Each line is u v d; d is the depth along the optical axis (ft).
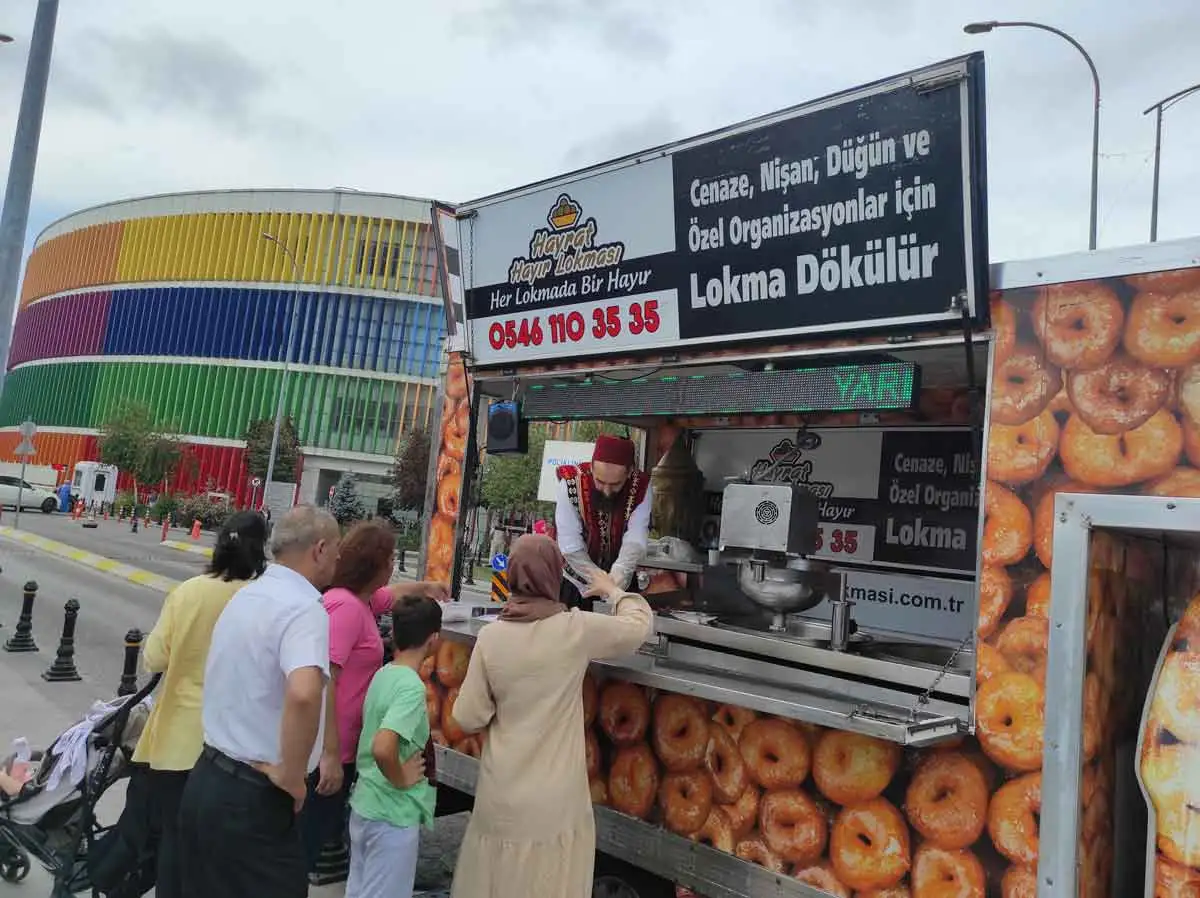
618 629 9.55
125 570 54.90
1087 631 7.63
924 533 13.99
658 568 14.83
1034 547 7.97
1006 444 8.22
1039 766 7.74
